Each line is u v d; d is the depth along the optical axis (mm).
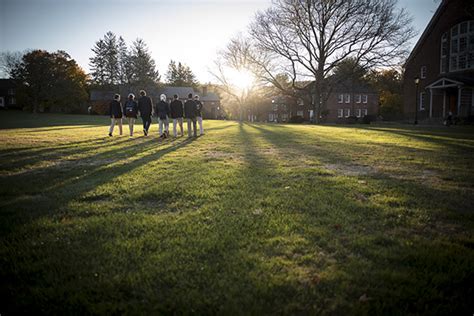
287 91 36312
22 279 2043
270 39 33031
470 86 25344
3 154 7301
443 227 2928
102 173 5293
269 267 2129
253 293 1846
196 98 11992
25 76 52969
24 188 4242
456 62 28750
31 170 5551
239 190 4109
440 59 30109
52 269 2150
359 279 2002
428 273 2104
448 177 4980
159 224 2938
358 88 56719
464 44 28047
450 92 29375
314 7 30078
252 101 63531
